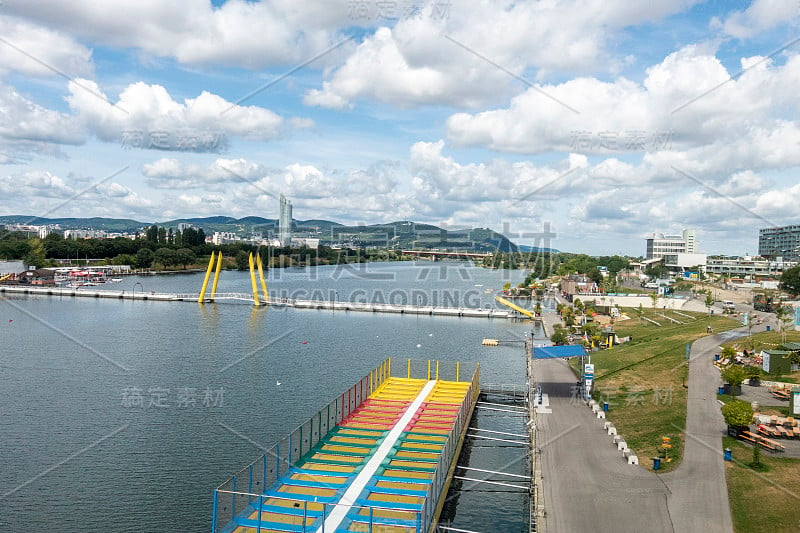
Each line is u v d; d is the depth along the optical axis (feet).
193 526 214.90
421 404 324.19
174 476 255.09
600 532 172.65
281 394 384.68
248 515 189.88
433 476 208.44
